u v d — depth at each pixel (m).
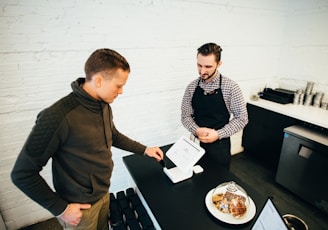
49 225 1.85
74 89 0.91
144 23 1.81
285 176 2.23
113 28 1.70
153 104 2.11
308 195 2.04
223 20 2.22
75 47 1.60
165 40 1.96
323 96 2.44
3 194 1.67
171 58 2.05
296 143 2.04
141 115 2.09
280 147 2.45
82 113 0.92
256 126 2.70
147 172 1.34
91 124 0.96
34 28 1.44
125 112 2.00
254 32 2.50
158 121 2.20
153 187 1.19
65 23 1.52
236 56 2.48
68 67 1.62
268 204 0.85
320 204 1.95
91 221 1.10
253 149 2.82
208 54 1.43
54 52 1.54
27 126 1.60
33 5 1.40
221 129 1.60
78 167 0.97
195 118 1.80
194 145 1.27
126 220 1.28
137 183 1.23
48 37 1.50
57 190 1.03
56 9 1.47
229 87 1.58
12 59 1.43
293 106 2.46
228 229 0.92
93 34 1.64
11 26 1.38
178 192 1.15
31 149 0.80
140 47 1.86
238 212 0.96
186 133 2.43
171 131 2.32
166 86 2.12
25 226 1.84
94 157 1.00
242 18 2.34
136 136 2.14
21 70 1.48
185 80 2.21
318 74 2.47
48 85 1.59
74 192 1.00
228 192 1.06
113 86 0.94
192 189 1.17
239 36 2.40
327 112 2.22
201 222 0.96
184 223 0.96
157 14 1.84
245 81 2.68
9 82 1.47
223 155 1.73
